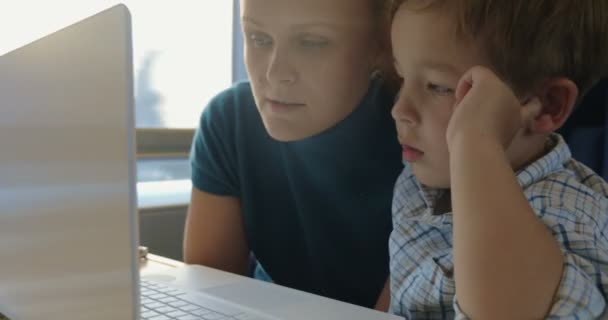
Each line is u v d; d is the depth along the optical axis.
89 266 0.46
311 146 0.90
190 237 1.03
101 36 0.43
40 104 0.54
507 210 0.50
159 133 1.52
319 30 0.75
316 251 1.00
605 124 1.19
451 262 0.67
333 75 0.79
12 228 0.61
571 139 1.23
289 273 1.04
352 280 0.99
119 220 0.42
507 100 0.57
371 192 0.94
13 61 0.60
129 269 0.42
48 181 0.52
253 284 0.78
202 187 1.03
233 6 1.63
